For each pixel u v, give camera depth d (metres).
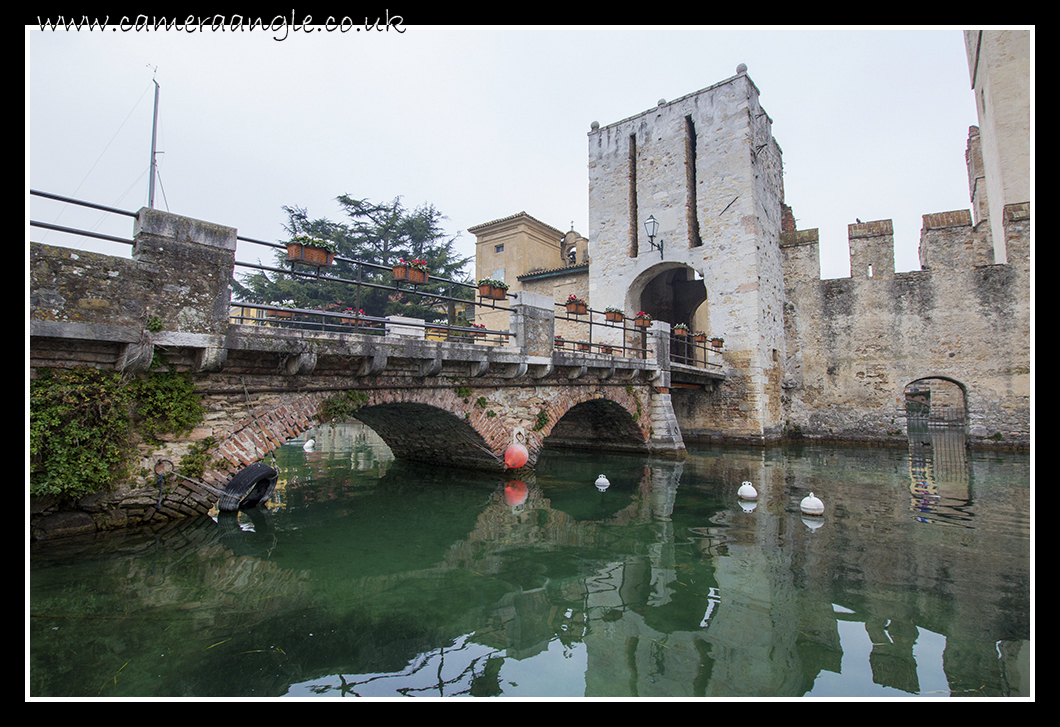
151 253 4.93
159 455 5.23
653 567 4.99
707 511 7.29
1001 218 15.53
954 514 7.05
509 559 5.23
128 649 3.22
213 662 3.11
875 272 17.28
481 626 3.72
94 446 4.76
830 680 2.97
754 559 5.21
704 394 17.53
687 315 22.89
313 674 3.03
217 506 6.18
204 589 4.22
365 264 6.65
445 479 9.81
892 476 10.33
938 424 21.48
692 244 18.44
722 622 3.79
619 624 3.77
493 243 26.41
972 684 2.92
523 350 9.23
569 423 14.97
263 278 25.52
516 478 9.78
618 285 20.02
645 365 12.81
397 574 4.78
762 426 16.39
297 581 4.53
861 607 4.02
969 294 15.71
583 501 7.95
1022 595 4.23
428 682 2.96
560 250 28.00
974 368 15.52
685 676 3.04
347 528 6.36
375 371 6.77
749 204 17.05
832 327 17.89
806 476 10.34
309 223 26.55
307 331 6.05
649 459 12.89
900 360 16.66
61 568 4.46
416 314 26.30
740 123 17.44
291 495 8.34
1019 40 15.04
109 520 4.97
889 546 5.57
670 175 18.97
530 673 3.07
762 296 17.16
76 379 4.63
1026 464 12.00
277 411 6.09
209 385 5.54
